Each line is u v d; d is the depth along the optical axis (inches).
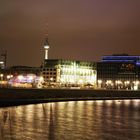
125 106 5959.6
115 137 2527.1
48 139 2347.4
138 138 2509.8
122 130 2883.9
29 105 5516.7
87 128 2938.0
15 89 6008.9
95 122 3425.2
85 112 4547.2
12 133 2534.5
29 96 6441.9
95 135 2581.2
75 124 3189.0
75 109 4977.9
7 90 5792.3
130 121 3602.4
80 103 6535.4
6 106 5128.0
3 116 3639.3
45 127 2903.5
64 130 2763.3
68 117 3828.7
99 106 5802.2
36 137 2402.8
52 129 2800.2
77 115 4099.4
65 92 7726.4
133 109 5280.5
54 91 7342.5
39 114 4020.7
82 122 3380.9
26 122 3208.7
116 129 2938.0
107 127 3056.1
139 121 3607.3
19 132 2591.0
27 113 4067.4
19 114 3914.9
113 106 5910.4
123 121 3592.5
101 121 3535.9
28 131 2647.6
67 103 6402.6
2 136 2407.7
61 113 4274.1
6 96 5767.7
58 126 3004.4
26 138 2357.3
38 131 2664.9
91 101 7524.6
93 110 4918.8
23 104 5762.8
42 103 6210.6
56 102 6683.1
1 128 2763.3
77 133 2635.3
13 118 3494.1
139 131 2842.0
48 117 3735.2
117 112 4704.7
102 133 2684.5
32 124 3078.2
